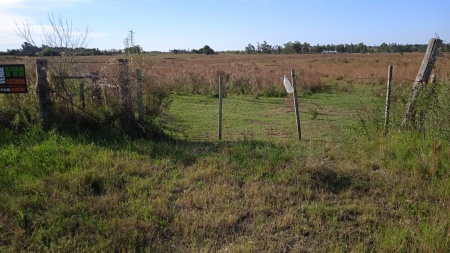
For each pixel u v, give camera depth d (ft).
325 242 12.33
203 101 49.60
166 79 57.41
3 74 21.76
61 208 13.34
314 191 16.28
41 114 22.11
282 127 32.53
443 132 20.42
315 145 22.93
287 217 13.79
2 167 16.81
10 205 13.39
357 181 17.12
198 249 11.83
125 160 18.53
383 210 14.74
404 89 25.76
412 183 16.52
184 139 25.29
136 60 37.17
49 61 23.07
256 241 12.38
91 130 22.53
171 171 17.94
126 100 23.18
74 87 23.39
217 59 196.03
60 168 17.10
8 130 21.27
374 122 23.73
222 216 13.67
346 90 63.52
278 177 17.40
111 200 14.46
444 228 12.92
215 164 18.92
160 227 12.98
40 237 11.78
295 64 130.31
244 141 23.47
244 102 49.37
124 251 11.40
